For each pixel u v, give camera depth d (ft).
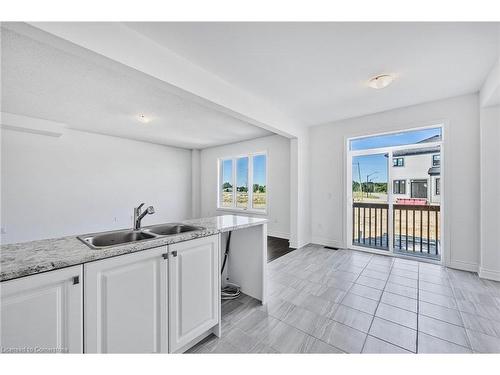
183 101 10.50
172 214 21.95
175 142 20.22
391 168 12.46
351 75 8.36
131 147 18.94
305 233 14.78
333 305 7.14
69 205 15.65
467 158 9.90
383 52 6.92
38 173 14.40
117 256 3.88
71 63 7.25
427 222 11.98
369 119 12.71
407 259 11.58
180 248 4.86
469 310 6.73
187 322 4.99
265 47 6.68
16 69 7.56
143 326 4.25
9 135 13.38
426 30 5.92
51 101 10.44
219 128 15.43
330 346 5.27
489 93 8.11
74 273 3.40
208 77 8.04
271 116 11.48
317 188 14.89
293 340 5.49
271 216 17.53
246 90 9.62
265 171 18.24
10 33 5.79
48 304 3.19
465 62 7.44
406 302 7.25
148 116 12.72
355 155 13.58
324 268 10.37
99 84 8.75
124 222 18.42
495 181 8.91
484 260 9.10
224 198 21.72
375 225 13.50
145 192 19.90
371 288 8.30
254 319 6.41
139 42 5.98
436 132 11.25
